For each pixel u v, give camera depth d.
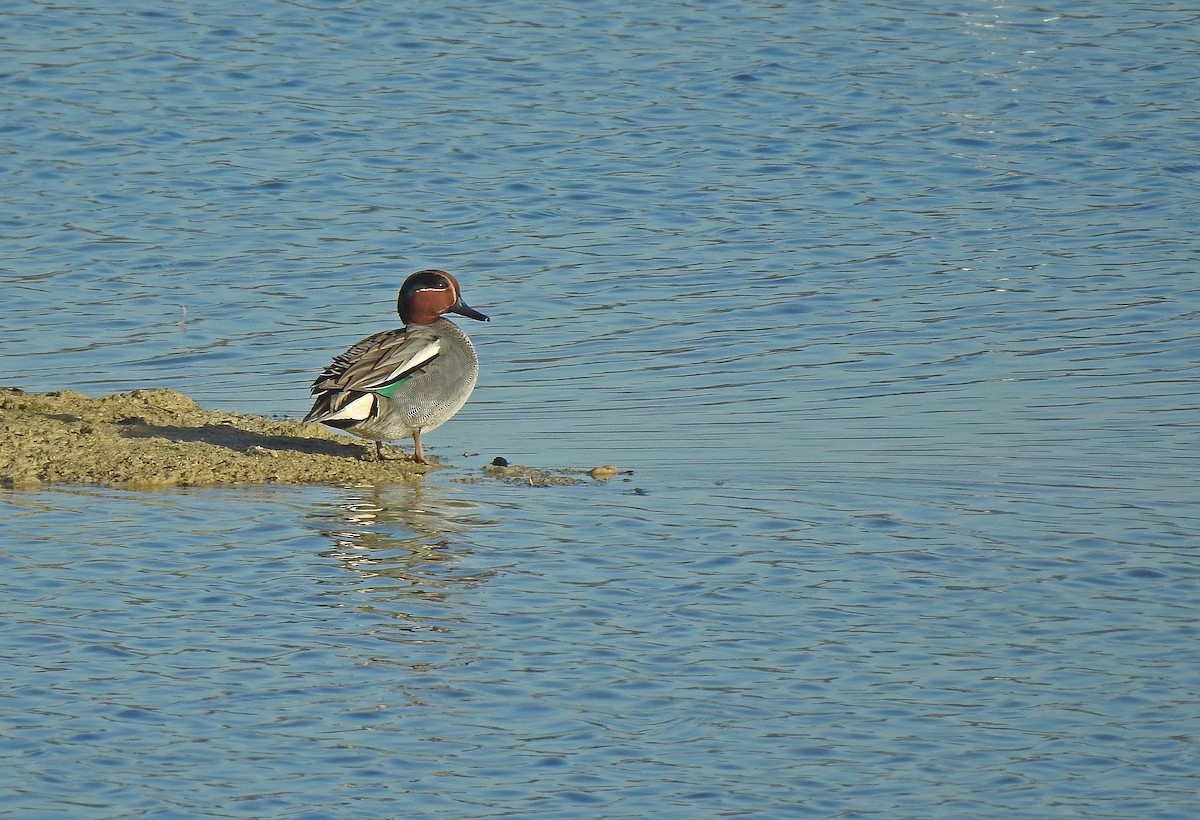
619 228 24.38
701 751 10.23
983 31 33.59
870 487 15.11
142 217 24.34
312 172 26.23
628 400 18.20
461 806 9.57
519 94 29.83
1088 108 29.34
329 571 12.95
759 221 24.61
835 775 9.98
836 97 29.88
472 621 12.01
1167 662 11.47
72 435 16.00
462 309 16.41
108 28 32.53
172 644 11.56
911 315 21.06
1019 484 15.20
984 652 11.62
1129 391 18.19
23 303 21.33
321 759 10.05
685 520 14.20
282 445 16.41
